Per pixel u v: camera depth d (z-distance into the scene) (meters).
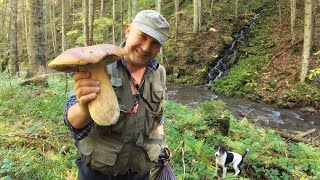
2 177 3.26
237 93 14.85
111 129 1.82
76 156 3.96
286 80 14.76
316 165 5.28
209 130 5.91
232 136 6.37
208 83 17.11
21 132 4.52
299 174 5.02
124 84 1.81
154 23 1.76
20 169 3.52
